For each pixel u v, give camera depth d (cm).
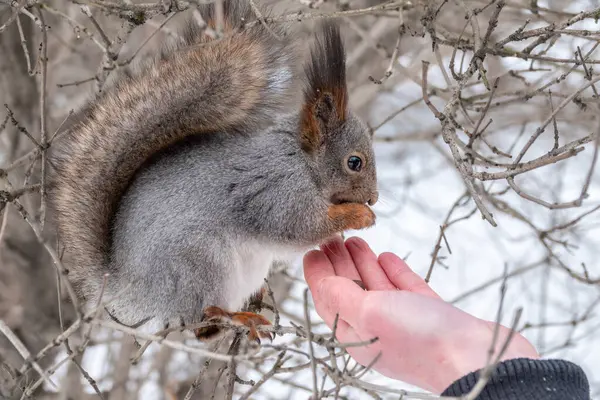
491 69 130
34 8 105
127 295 106
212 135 109
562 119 123
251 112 110
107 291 106
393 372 97
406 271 104
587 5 123
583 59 102
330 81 110
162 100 108
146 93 108
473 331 95
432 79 142
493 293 135
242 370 120
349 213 109
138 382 117
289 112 111
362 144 111
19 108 118
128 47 126
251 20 108
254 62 109
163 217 106
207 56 108
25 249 118
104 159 107
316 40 112
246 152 108
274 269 115
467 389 92
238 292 107
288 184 109
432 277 137
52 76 125
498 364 92
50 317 118
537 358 93
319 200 109
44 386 118
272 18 103
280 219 108
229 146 109
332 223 109
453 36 112
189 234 106
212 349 108
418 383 97
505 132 145
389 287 103
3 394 109
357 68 130
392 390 92
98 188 107
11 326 117
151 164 108
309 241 109
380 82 104
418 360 96
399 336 96
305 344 118
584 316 117
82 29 105
